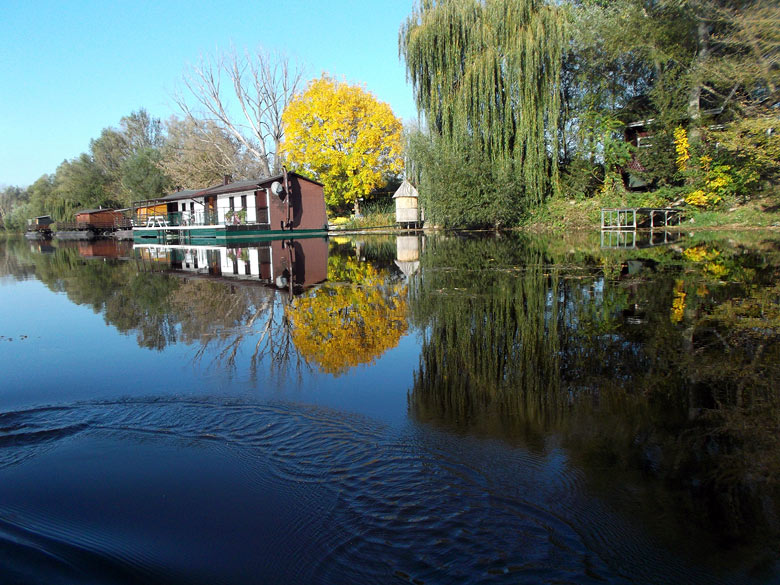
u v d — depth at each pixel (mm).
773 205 18188
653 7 19219
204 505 2498
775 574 1925
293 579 1981
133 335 5949
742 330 5164
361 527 2270
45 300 8875
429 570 1989
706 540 2119
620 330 5387
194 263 15156
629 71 22469
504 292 7969
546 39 21297
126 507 2506
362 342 5348
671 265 10023
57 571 2068
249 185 25219
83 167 56656
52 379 4371
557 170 23672
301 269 12438
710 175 19516
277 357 4875
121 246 27438
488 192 23422
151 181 47344
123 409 3688
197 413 3574
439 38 22562
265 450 3016
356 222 34469
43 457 3037
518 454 2857
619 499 2406
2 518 2438
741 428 3082
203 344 5426
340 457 2895
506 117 22422
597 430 3121
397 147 34156
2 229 86438
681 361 4312
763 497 2391
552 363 4434
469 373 4258
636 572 1951
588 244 15391
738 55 16078
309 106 33875
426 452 2906
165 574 2039
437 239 21125
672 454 2809
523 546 2107
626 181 24031
